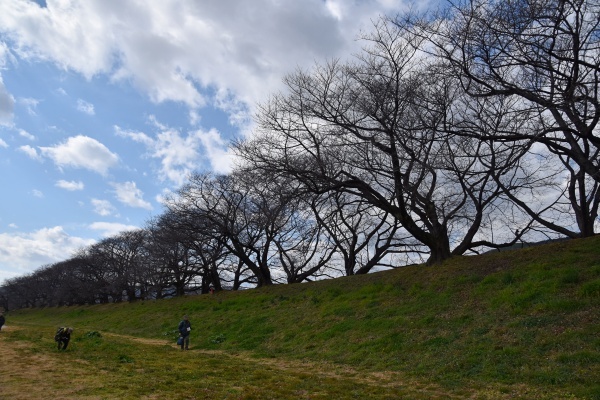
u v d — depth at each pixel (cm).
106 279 6819
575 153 1566
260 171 2366
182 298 3912
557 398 901
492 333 1354
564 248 1895
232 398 973
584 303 1314
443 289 1906
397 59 1970
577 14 1320
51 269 9181
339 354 1603
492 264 1989
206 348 2138
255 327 2305
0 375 1134
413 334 1557
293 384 1141
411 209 2291
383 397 998
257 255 3691
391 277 2380
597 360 1023
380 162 2219
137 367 1349
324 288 2658
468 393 1016
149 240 5456
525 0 1350
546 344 1177
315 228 2969
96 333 2327
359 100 2033
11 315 8838
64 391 986
